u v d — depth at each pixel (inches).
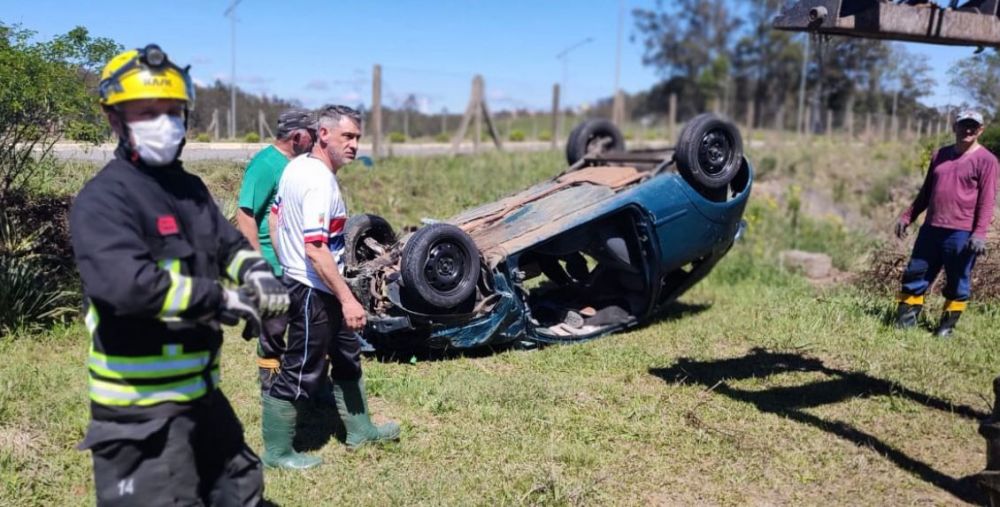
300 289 159.9
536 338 263.6
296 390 164.2
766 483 170.7
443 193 467.2
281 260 162.7
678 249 280.7
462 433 190.7
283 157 191.3
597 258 282.2
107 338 100.3
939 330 277.6
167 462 102.7
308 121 189.6
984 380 235.5
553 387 221.9
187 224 104.4
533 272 277.7
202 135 337.4
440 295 233.1
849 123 838.5
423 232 232.8
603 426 197.2
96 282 94.0
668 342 276.2
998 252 317.1
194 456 107.0
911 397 221.3
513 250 253.0
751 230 501.7
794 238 515.8
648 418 202.7
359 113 162.4
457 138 634.8
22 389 197.3
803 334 280.4
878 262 348.8
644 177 285.4
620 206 266.8
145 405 101.0
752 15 1956.2
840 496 165.9
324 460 174.9
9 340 233.9
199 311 97.7
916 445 190.9
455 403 208.5
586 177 294.7
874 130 789.9
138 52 99.2
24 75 233.5
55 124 252.1
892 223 462.3
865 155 761.0
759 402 216.2
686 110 2092.8
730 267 405.1
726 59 1987.0
